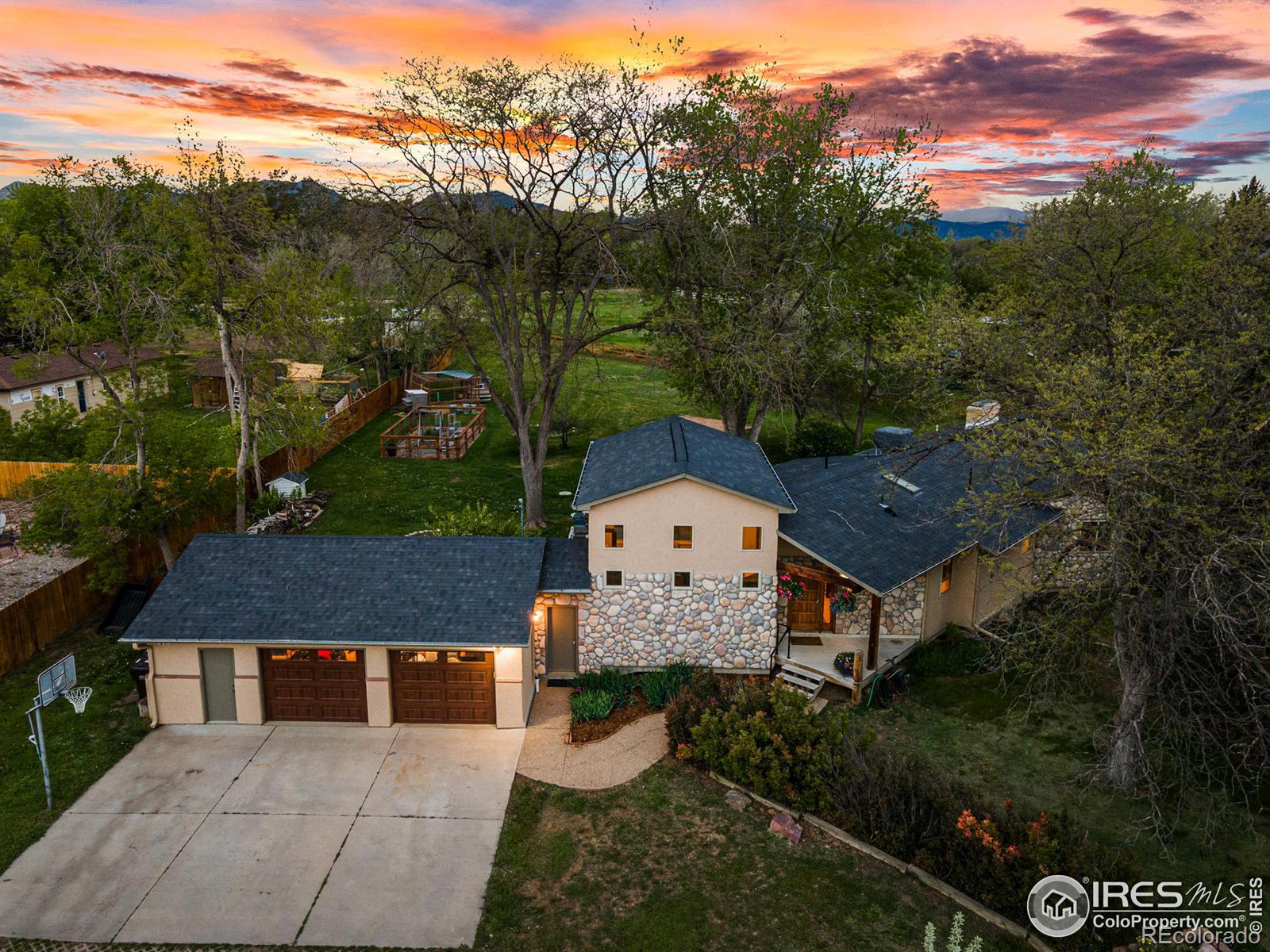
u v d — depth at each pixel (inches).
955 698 874.8
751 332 1311.5
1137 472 616.4
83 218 1062.4
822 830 673.6
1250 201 848.9
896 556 880.9
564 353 1273.4
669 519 858.1
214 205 1071.6
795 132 1293.1
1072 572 690.8
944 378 913.5
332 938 559.5
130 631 775.7
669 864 633.0
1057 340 869.2
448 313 1320.1
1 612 892.6
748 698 773.3
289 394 1212.5
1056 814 655.1
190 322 1289.4
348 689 814.5
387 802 703.7
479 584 837.8
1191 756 741.9
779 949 553.0
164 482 1010.1
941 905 593.0
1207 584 562.3
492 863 633.6
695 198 1296.8
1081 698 873.5
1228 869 631.2
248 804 698.2
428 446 1713.8
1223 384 679.1
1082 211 1296.8
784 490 913.5
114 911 580.4
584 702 829.2
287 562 849.5
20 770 738.8
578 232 1230.3
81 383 1910.7
